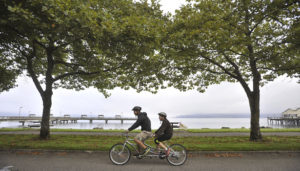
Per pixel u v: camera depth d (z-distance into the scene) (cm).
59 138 1109
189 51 933
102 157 685
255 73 1098
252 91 1123
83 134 1373
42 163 604
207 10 917
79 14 619
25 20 607
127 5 994
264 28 1030
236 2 923
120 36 730
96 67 1133
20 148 782
